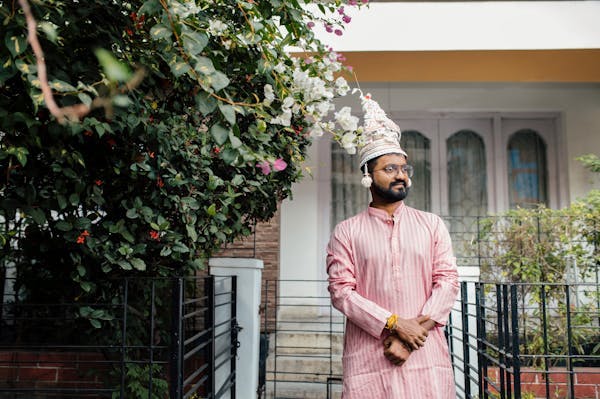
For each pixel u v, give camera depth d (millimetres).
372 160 2420
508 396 2689
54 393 3777
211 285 2930
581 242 4414
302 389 4289
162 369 3803
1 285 4047
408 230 2359
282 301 5789
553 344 4176
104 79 1449
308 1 2203
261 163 1736
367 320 2201
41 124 1815
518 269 4262
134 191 2502
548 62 5102
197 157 2482
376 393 2197
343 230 2449
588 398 4000
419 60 5070
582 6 4836
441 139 6230
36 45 891
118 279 2723
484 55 4957
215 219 2584
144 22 1907
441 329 2326
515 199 6121
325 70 2531
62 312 3820
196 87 1655
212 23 1943
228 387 3293
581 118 5965
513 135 6203
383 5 4918
